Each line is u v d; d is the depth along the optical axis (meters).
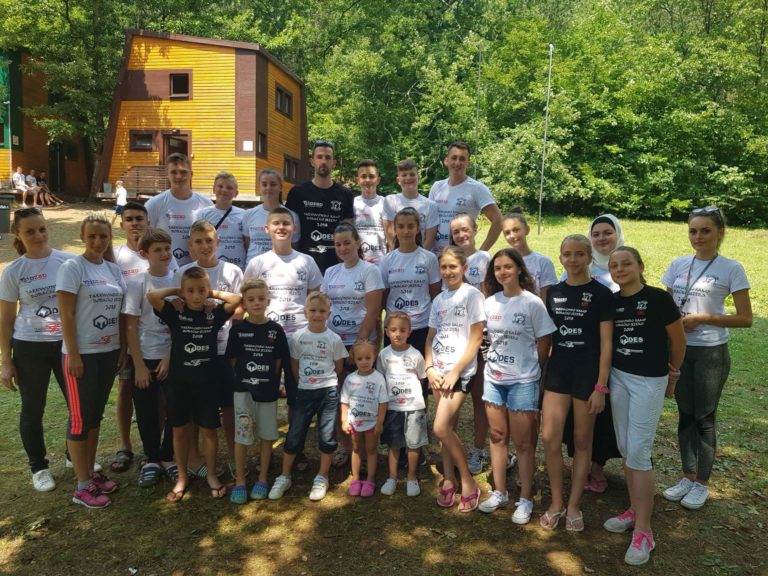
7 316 3.89
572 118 22.59
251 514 3.75
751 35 23.73
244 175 19.97
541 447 4.77
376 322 4.41
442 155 26.34
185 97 20.17
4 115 21.09
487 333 3.84
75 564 3.24
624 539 3.46
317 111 28.28
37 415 4.03
